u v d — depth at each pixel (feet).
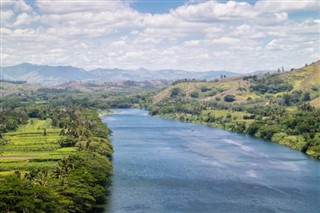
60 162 654.53
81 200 525.75
